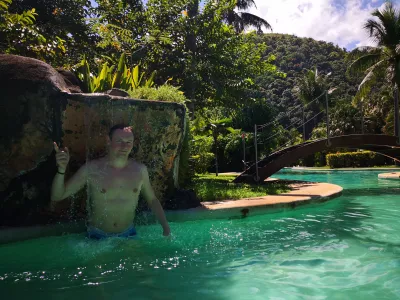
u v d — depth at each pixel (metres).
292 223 5.23
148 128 5.32
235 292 2.51
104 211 3.97
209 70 16.48
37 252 3.57
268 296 2.42
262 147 30.62
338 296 2.41
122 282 2.71
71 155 4.76
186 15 15.82
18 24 8.32
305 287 2.60
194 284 2.67
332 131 44.53
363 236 4.34
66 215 4.73
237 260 3.32
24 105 4.40
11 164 4.39
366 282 2.69
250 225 5.09
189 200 5.79
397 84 23.52
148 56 16.05
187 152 7.12
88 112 4.71
